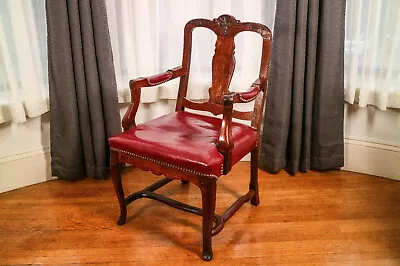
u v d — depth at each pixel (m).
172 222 1.85
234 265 1.57
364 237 1.73
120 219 1.81
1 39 1.85
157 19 2.15
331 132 2.18
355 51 2.03
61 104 2.01
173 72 1.85
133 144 1.59
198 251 1.65
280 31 2.01
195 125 1.75
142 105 2.28
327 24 1.99
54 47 1.92
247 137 1.70
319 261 1.59
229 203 1.99
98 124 2.08
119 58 2.18
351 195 2.06
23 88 1.97
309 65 2.06
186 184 2.19
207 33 2.19
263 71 1.74
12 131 2.05
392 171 2.21
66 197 2.06
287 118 2.14
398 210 1.92
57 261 1.59
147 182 2.22
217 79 1.81
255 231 1.77
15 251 1.65
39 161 2.17
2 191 2.10
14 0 1.84
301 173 2.29
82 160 2.17
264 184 2.17
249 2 2.12
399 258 1.59
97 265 1.57
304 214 1.90
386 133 2.17
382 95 2.03
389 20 1.94
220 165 1.49
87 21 1.91
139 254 1.63
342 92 2.11
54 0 1.85
